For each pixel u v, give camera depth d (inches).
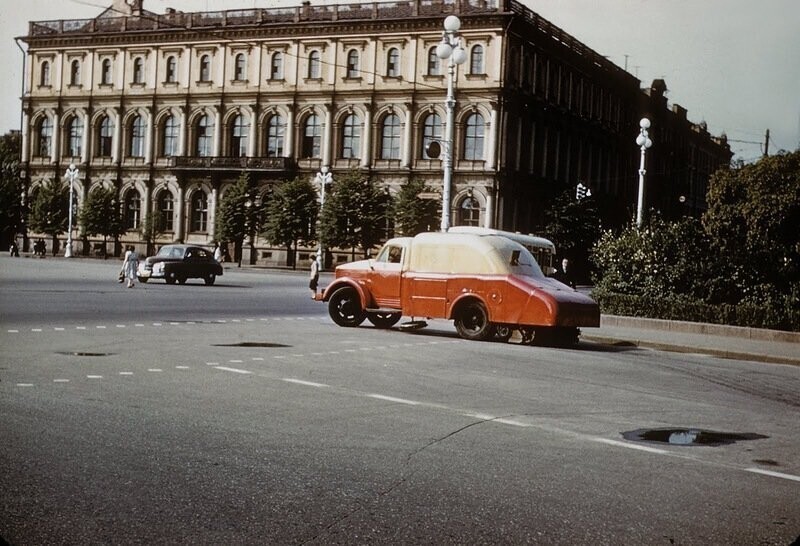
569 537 260.8
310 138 3280.0
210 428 394.3
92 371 553.9
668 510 293.3
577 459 363.6
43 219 3459.6
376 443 378.0
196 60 3427.7
